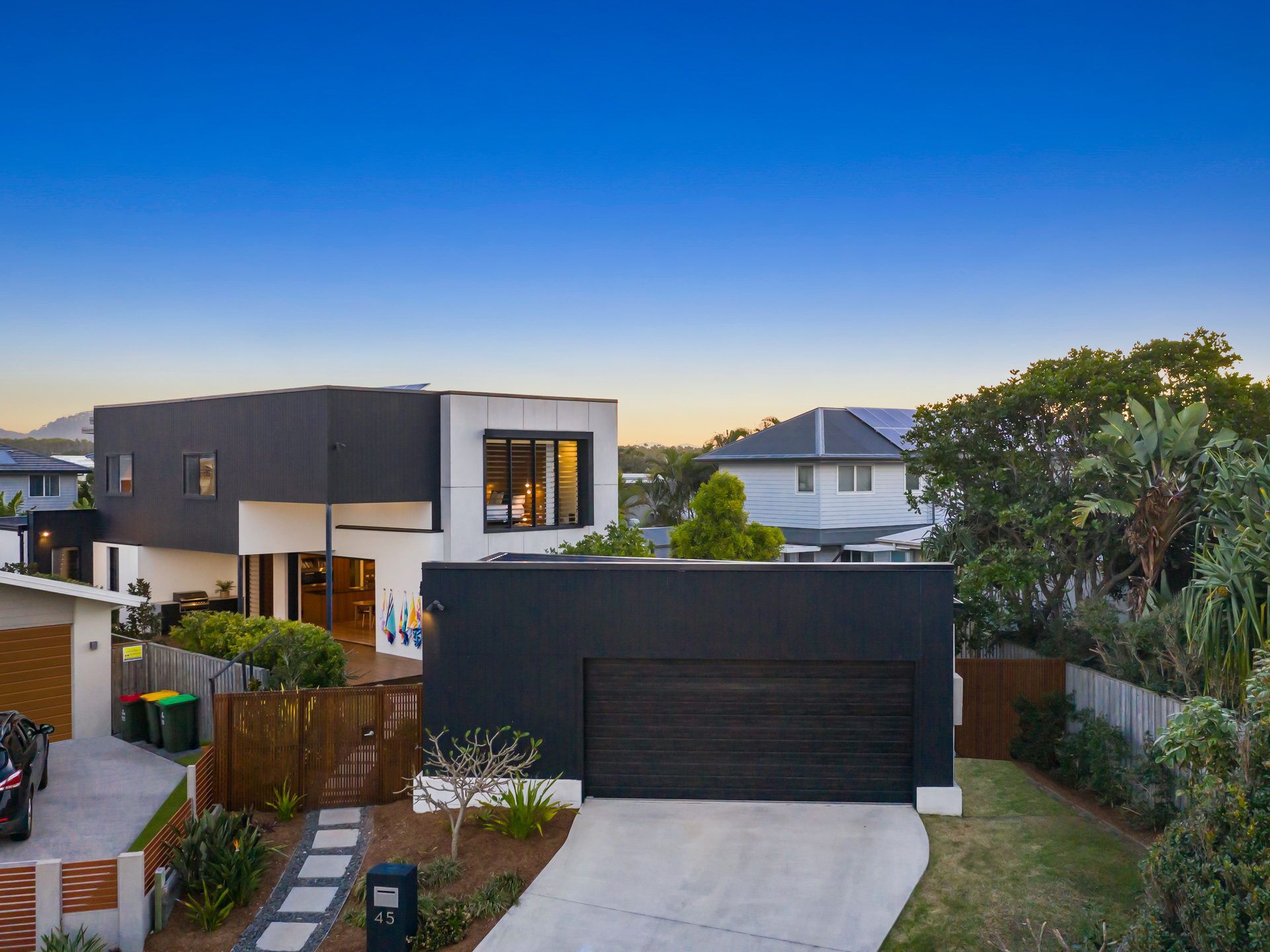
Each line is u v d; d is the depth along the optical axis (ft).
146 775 46.96
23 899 31.65
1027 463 63.21
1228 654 41.50
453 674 44.75
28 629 52.08
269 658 54.08
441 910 33.37
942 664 42.80
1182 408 59.06
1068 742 49.98
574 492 82.99
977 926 32.53
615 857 37.96
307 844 40.37
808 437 111.96
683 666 44.16
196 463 78.59
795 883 35.70
